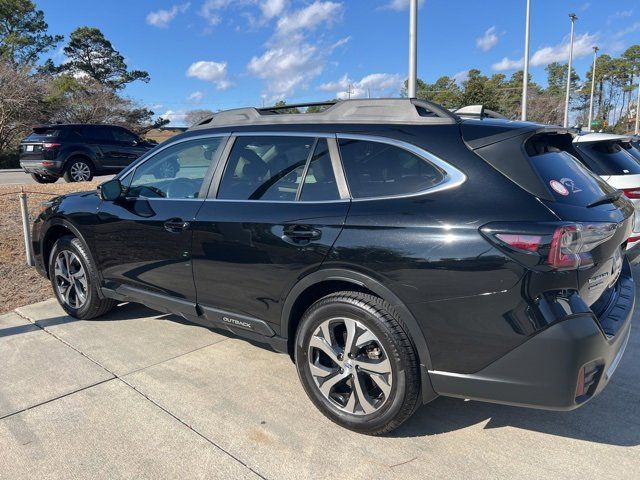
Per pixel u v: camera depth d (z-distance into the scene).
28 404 3.25
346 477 2.59
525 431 2.99
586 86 83.06
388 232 2.69
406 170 2.82
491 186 2.57
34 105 33.38
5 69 32.88
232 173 3.53
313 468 2.66
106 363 3.82
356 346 2.84
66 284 4.72
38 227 4.85
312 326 3.00
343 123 3.15
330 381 2.99
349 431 2.96
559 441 2.89
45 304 5.09
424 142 2.81
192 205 3.61
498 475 2.60
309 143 3.21
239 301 3.35
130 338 4.28
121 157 14.85
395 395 2.74
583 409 3.24
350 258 2.78
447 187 2.66
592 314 2.46
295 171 3.21
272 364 3.82
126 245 4.01
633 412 3.19
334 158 3.07
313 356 3.06
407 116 2.98
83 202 4.43
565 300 2.39
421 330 2.63
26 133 33.44
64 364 3.80
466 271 2.48
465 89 61.66
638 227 5.16
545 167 2.65
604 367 2.55
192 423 3.06
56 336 4.32
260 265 3.17
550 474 2.61
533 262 2.36
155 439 2.90
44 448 2.82
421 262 2.58
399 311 2.67
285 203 3.16
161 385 3.50
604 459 2.73
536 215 2.42
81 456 2.75
